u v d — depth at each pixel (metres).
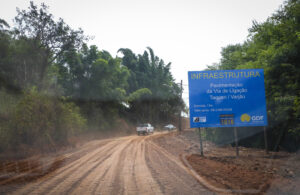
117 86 44.28
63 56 28.48
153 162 9.30
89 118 33.97
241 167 7.34
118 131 40.53
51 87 24.52
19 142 13.91
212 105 10.12
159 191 5.02
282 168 6.58
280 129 9.11
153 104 53.22
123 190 5.20
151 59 60.84
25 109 14.76
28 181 6.22
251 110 9.72
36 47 23.25
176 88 52.34
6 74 19.47
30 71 22.23
